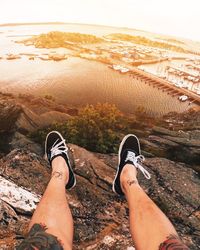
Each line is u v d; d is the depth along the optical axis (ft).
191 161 28.37
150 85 73.87
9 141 48.67
